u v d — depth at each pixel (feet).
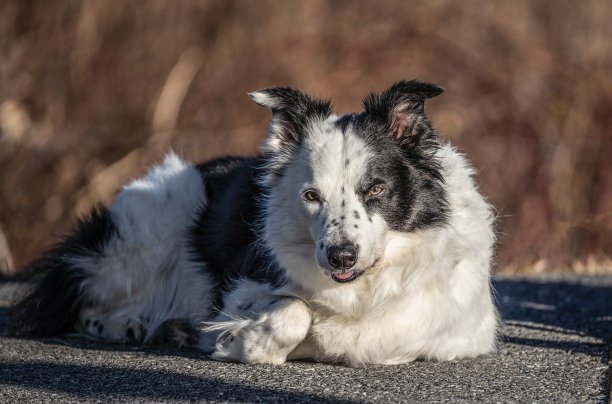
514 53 49.29
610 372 15.37
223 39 47.62
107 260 19.72
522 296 25.68
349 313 16.16
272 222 16.49
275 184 16.76
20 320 20.54
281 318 16.02
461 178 17.13
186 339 18.97
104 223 20.11
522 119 46.91
